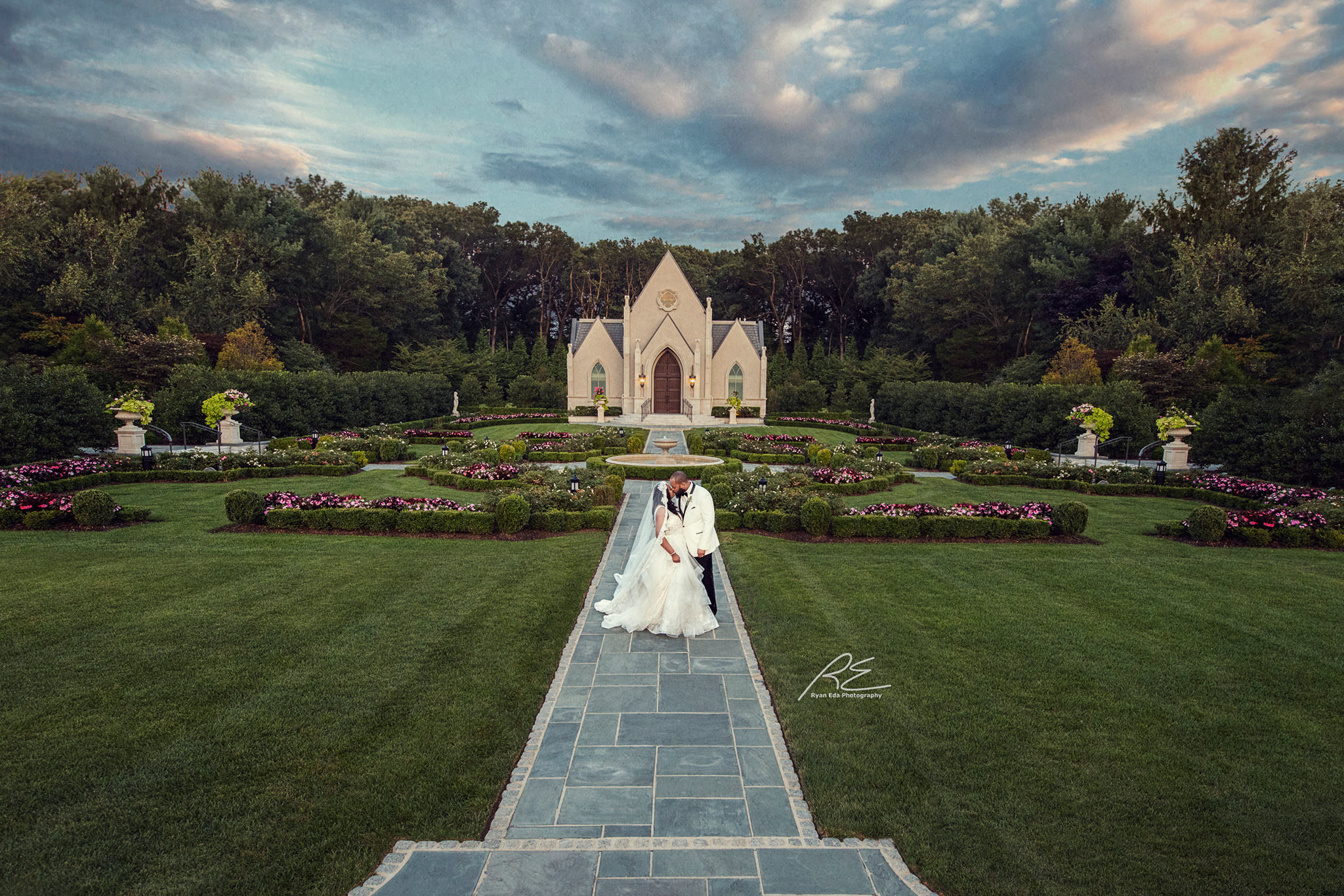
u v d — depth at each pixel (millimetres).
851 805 4406
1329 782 4746
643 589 7594
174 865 3779
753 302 74750
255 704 5645
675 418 46156
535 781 4707
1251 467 20141
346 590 8703
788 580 9516
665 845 4043
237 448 24438
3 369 20375
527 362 60594
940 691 6062
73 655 6578
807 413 51406
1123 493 17984
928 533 12328
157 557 10172
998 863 3879
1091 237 45625
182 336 31953
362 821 4191
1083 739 5266
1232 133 40031
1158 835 4145
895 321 59812
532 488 14156
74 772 4629
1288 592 9156
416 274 57125
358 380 36344
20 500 12344
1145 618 8070
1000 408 31688
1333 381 19422
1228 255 35375
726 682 6340
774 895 3639
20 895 3523
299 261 48094
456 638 7141
